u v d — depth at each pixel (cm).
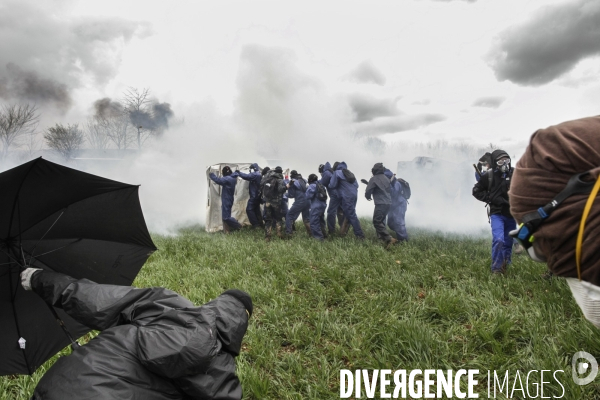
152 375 162
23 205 202
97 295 184
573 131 89
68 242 229
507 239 582
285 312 464
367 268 629
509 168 562
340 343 396
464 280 555
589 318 89
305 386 331
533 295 483
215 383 170
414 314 427
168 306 181
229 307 194
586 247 83
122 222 237
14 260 212
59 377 158
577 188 84
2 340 221
